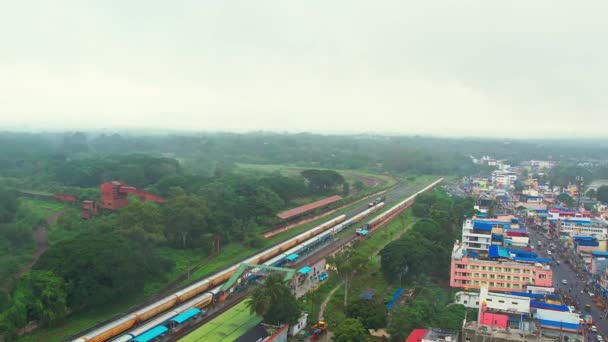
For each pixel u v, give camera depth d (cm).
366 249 15888
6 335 8219
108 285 10050
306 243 15462
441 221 18425
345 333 8294
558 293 12706
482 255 14662
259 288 9300
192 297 10944
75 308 9606
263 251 14900
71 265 9819
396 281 12731
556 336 8469
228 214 16162
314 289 11769
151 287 11406
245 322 9294
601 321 10894
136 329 8788
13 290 9838
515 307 9712
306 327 9881
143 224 13188
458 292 11488
